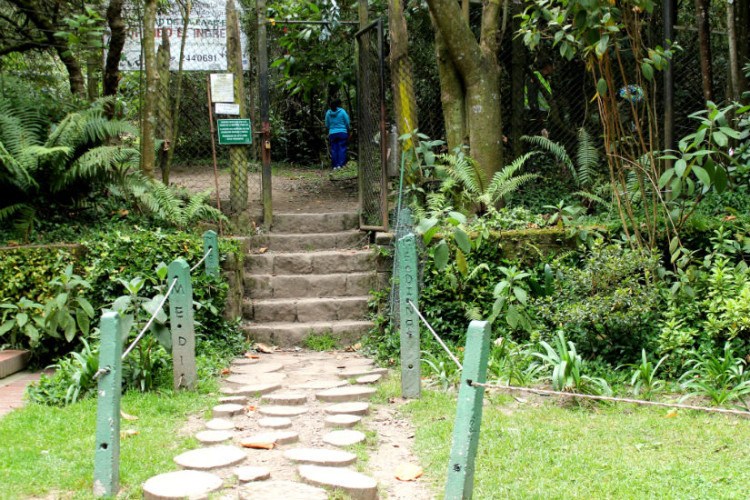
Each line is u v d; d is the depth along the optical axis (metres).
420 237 7.77
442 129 11.34
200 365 6.57
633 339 6.21
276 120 17.12
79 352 7.12
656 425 4.84
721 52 10.91
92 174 8.66
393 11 9.02
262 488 3.64
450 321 7.70
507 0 9.98
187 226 9.17
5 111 9.12
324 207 10.92
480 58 9.19
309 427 4.96
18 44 10.92
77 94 10.77
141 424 4.90
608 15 6.35
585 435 4.66
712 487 3.74
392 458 4.35
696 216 7.97
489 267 7.81
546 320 6.66
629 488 3.74
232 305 7.86
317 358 7.38
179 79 10.41
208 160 14.57
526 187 10.21
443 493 3.75
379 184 9.03
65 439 4.50
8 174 8.59
